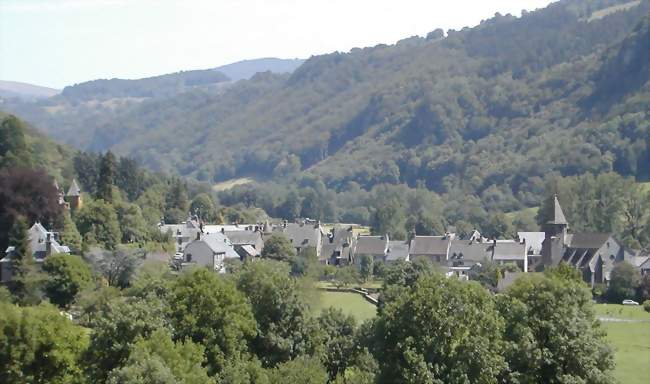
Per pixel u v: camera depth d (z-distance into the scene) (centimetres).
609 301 17750
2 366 7394
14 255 14250
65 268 13325
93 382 7294
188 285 8325
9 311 7675
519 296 8075
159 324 7550
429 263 15388
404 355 6800
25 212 16825
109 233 18400
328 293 17138
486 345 6856
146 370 6338
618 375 9969
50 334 7606
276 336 8575
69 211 19188
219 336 7938
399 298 7706
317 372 7556
